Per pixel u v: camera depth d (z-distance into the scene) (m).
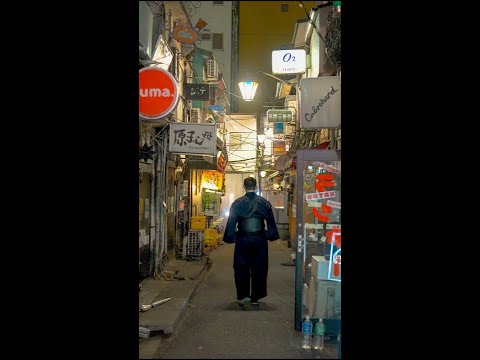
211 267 12.87
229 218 7.88
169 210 12.22
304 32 13.49
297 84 14.83
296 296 6.42
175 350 5.66
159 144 10.01
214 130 8.94
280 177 22.81
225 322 6.98
